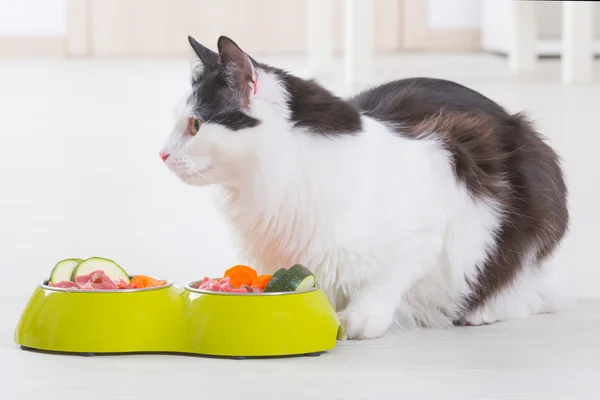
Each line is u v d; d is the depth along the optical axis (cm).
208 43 1040
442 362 174
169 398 151
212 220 338
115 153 490
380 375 165
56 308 177
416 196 194
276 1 1032
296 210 188
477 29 1055
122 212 352
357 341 191
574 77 732
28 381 160
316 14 706
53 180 419
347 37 668
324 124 187
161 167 454
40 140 530
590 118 563
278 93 184
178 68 891
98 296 176
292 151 185
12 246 294
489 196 201
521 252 207
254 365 170
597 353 182
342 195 187
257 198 187
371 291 195
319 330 178
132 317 176
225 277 187
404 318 206
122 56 1033
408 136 201
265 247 194
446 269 201
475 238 201
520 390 156
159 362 171
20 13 1031
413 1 1046
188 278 253
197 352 175
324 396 152
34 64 940
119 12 1035
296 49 1041
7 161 468
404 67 816
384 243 191
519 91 674
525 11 797
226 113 182
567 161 446
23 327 180
